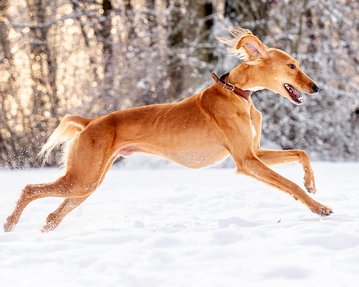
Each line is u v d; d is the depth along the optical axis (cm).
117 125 774
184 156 784
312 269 483
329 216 729
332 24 2442
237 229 649
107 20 2483
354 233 590
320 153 2362
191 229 695
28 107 2506
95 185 764
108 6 2492
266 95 2286
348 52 2459
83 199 795
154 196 1124
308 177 773
